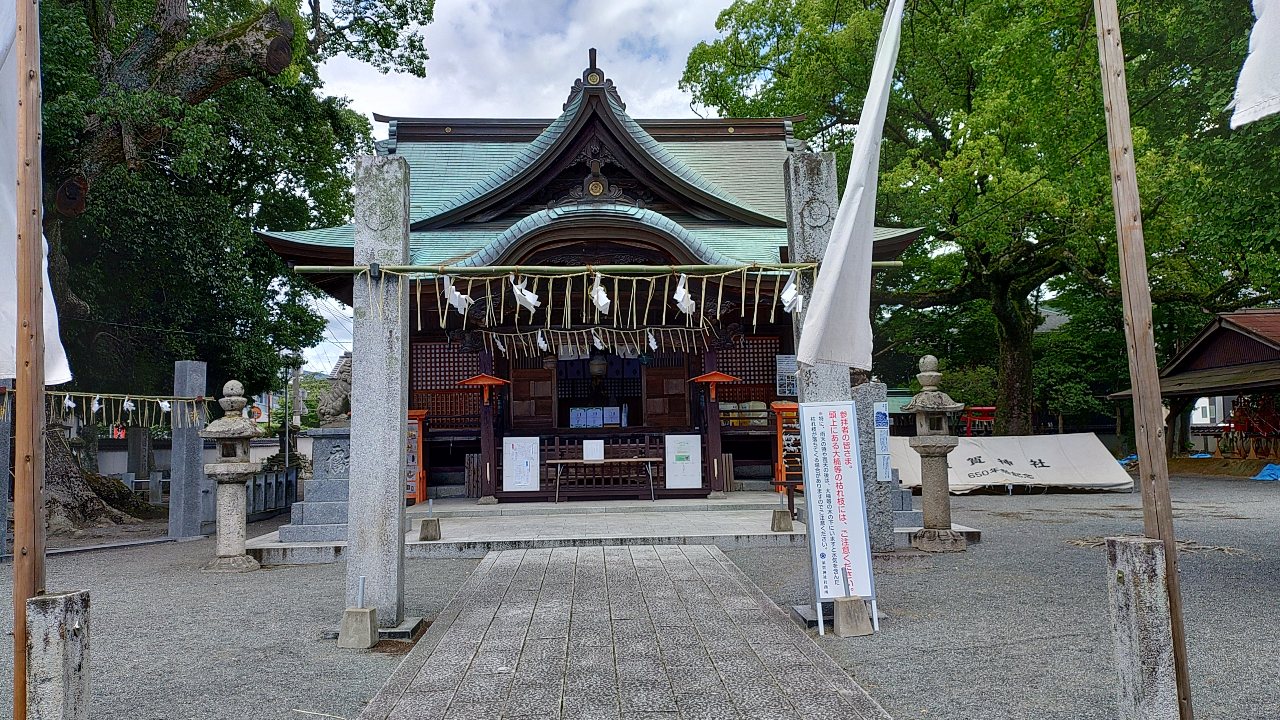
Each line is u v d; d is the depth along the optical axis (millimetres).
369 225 6125
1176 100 13766
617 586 7504
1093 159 15219
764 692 4523
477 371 15633
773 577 8070
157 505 18969
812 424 6098
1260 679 4629
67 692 3109
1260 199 9219
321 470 10289
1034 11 12805
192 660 5508
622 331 14078
